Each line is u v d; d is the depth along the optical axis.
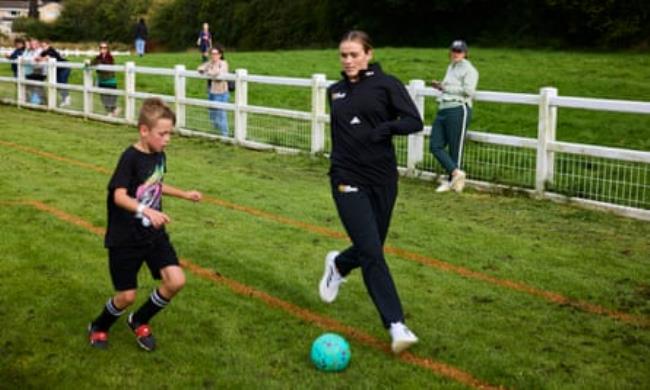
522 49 36.41
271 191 9.07
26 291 5.46
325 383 4.15
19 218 7.47
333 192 4.67
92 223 7.36
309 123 11.92
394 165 4.68
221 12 64.12
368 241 4.50
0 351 4.48
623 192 8.30
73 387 4.06
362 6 49.44
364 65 4.60
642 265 6.41
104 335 4.59
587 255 6.67
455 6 43.53
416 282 5.88
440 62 24.47
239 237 7.02
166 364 4.36
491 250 6.76
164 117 4.16
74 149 11.88
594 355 4.59
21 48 20.03
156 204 4.32
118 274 4.29
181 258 6.35
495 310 5.32
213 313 5.14
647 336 4.90
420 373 4.31
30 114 17.09
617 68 22.55
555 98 8.73
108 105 16.20
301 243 6.86
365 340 4.77
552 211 8.37
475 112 15.94
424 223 7.69
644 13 34.09
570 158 9.66
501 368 4.38
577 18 35.84
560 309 5.37
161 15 69.31
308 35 57.03
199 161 11.20
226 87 13.78
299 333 4.84
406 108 4.52
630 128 14.35
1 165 10.30
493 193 9.27
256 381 4.16
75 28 75.94
